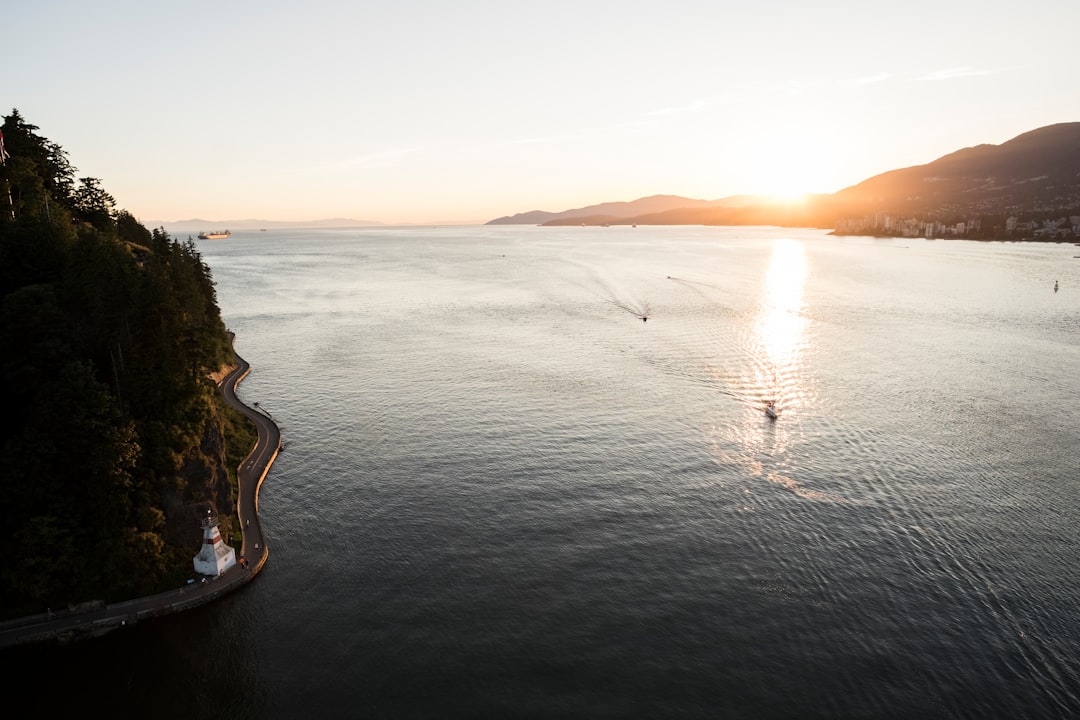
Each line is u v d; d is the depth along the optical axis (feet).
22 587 190.39
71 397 201.36
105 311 230.89
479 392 391.86
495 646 178.50
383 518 246.47
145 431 223.71
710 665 170.50
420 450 307.37
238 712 159.53
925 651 174.09
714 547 223.71
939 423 330.34
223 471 250.57
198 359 269.44
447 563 217.15
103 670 174.40
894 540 225.56
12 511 194.90
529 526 238.89
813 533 231.09
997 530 230.07
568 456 297.74
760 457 293.43
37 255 259.39
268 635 184.96
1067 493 255.09
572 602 196.44
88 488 201.87
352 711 158.10
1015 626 182.80
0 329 214.69
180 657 177.88
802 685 163.43
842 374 425.69
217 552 208.74
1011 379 408.05
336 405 374.63
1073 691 160.25
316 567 216.13
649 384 405.80
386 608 195.31
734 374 428.56
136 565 200.44
